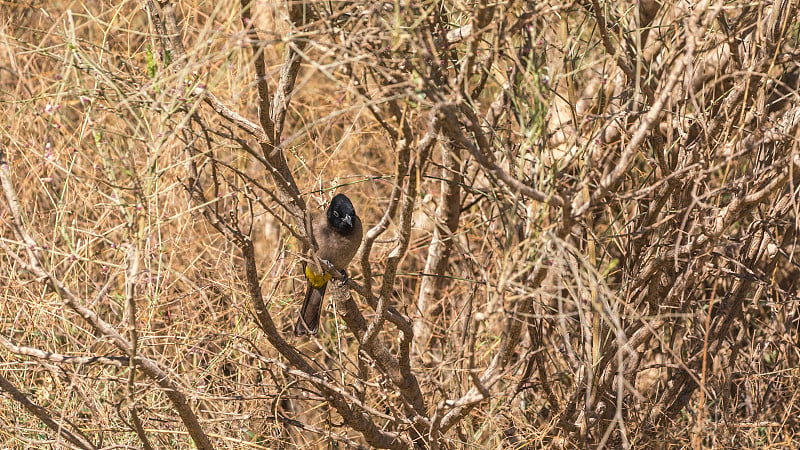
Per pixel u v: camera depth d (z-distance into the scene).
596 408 10.25
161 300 12.12
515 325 8.02
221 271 12.94
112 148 8.05
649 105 8.87
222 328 12.58
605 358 9.84
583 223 9.24
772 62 8.01
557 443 10.44
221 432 10.90
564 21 8.44
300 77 15.45
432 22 7.51
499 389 12.03
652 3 9.96
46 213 12.55
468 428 11.61
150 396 11.18
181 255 13.16
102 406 10.41
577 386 10.03
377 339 10.21
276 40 6.49
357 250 10.45
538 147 7.68
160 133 6.98
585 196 9.02
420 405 10.82
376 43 7.53
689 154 9.10
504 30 6.96
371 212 16.16
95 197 11.84
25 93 12.73
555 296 6.95
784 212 9.95
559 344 11.98
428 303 13.79
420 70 6.43
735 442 10.91
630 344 9.56
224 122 13.09
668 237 10.02
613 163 10.50
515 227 7.30
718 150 8.69
